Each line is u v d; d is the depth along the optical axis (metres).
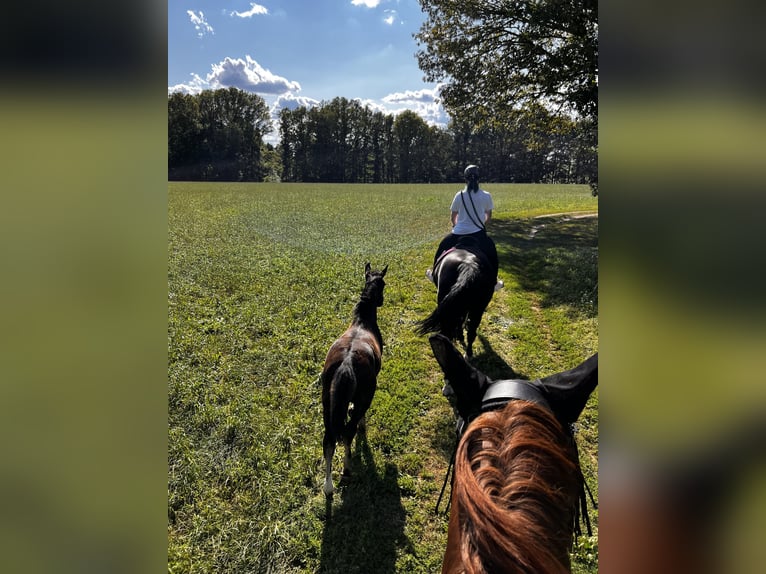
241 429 4.59
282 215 22.25
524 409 1.76
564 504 1.54
